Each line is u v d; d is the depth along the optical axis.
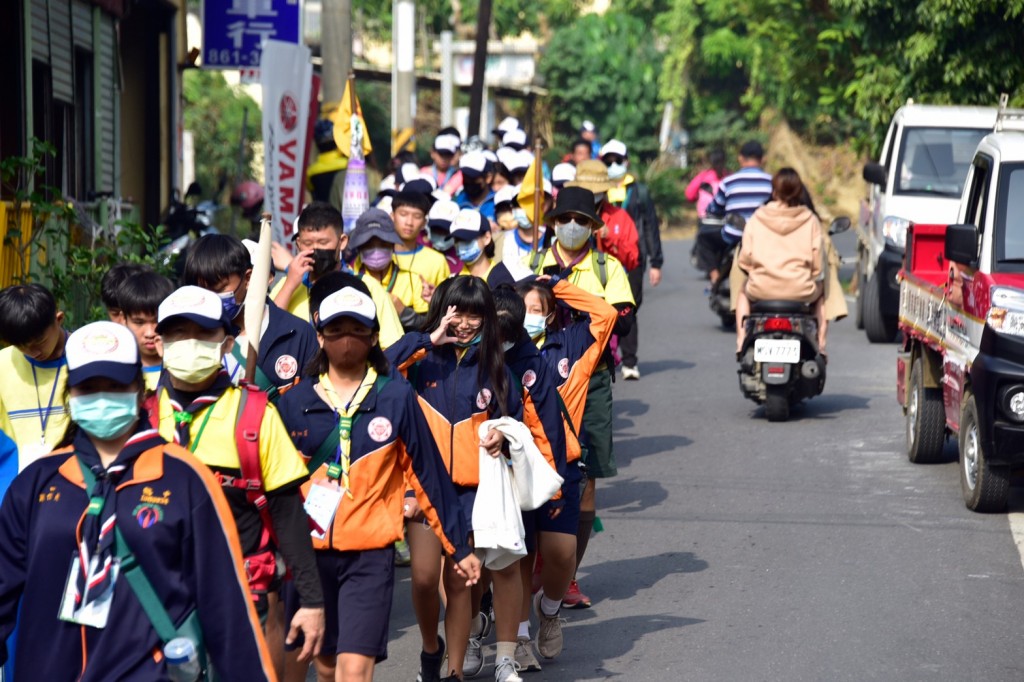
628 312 17.67
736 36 93.12
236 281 12.56
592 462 16.88
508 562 13.28
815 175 102.00
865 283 40.38
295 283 14.97
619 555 18.73
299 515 10.35
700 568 18.00
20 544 9.32
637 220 31.27
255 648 9.46
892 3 44.97
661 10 105.62
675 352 37.06
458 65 81.06
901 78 46.09
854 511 20.64
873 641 15.01
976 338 20.12
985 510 20.34
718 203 39.19
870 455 24.52
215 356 10.09
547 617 14.57
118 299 12.41
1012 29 43.88
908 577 17.34
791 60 54.50
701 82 103.12
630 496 21.89
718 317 44.44
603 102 98.19
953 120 39.16
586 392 15.83
